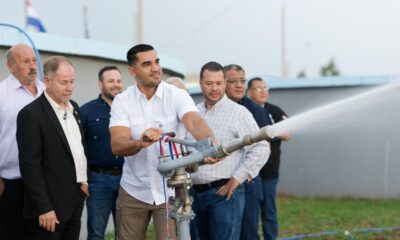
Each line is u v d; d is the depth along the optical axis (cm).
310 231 818
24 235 462
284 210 1008
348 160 1175
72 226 449
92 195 558
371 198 1157
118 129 404
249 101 590
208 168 483
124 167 434
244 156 490
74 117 454
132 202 426
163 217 419
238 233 497
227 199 482
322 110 328
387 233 804
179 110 401
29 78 461
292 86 1214
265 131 274
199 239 504
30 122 420
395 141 1127
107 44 707
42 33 614
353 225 864
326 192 1200
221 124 496
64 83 432
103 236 566
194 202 495
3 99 456
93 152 558
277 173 661
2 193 458
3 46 580
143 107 410
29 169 417
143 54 403
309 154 1216
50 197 427
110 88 560
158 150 411
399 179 1132
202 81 504
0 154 455
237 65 584
